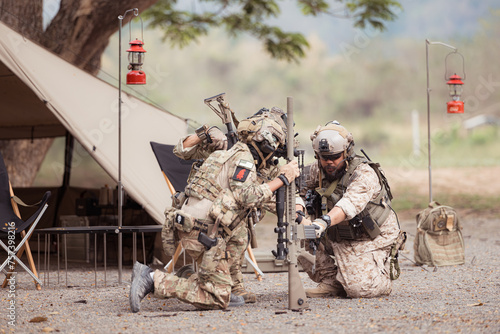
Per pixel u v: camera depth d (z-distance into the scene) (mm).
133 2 22891
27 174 24719
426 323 8234
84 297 10688
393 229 10344
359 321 8406
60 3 22953
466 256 15766
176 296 9070
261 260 13508
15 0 22656
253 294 10016
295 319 8578
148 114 14734
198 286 9133
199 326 8219
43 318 8750
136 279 9148
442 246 14211
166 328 8133
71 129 13180
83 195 17812
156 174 13992
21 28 22531
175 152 10227
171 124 15234
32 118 18594
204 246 8969
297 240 9125
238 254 9328
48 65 13391
